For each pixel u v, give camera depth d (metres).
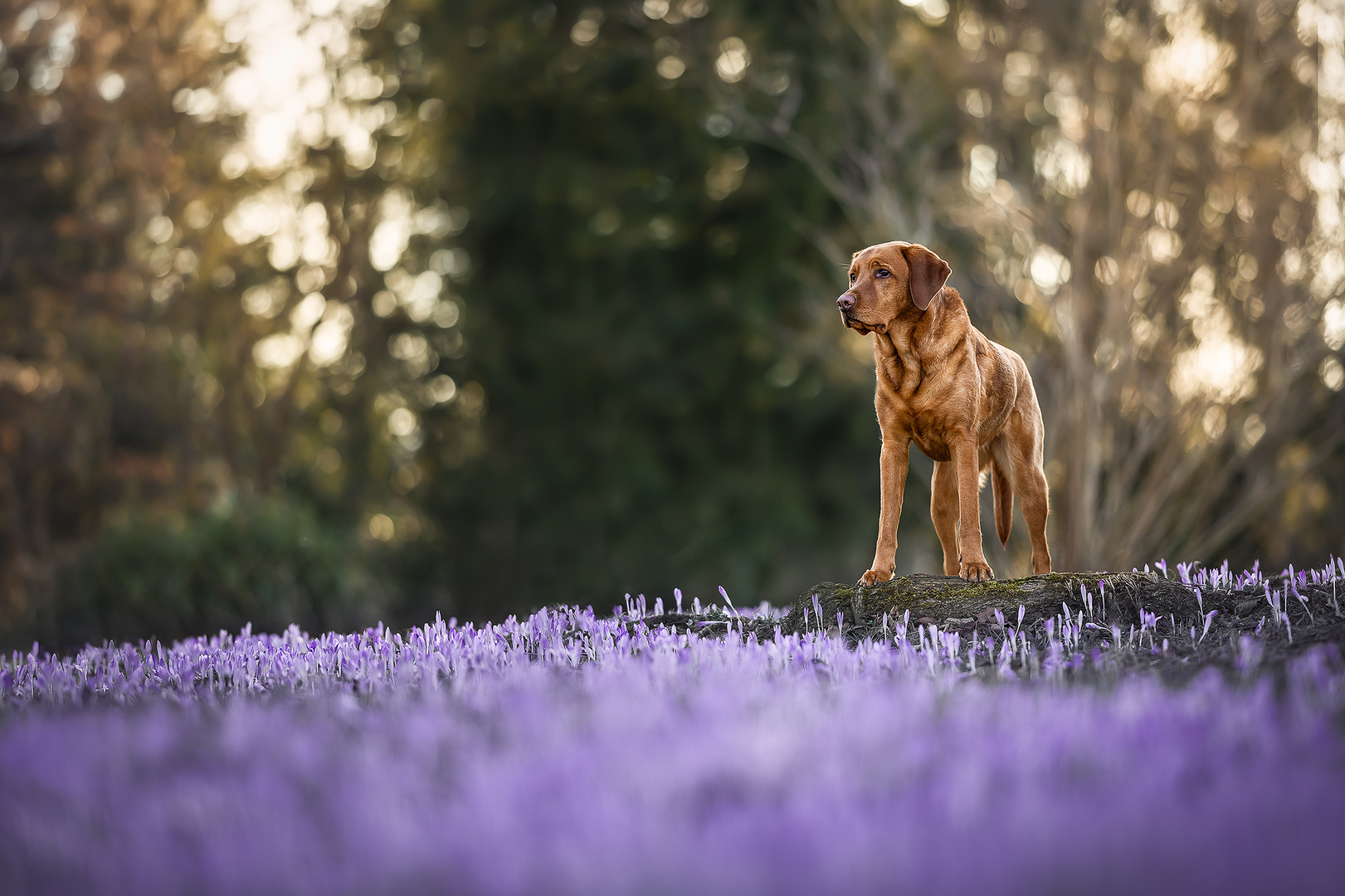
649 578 21.31
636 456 22.64
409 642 6.27
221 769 3.41
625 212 22.55
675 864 2.41
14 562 26.91
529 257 24.41
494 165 23.78
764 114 21.34
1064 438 14.61
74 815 2.95
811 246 22.42
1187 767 3.05
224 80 30.73
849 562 22.50
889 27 19.78
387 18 27.52
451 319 26.97
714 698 3.81
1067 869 2.37
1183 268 15.12
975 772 2.90
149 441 29.27
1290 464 15.91
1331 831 2.54
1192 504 15.05
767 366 22.45
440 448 27.06
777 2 21.59
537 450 23.70
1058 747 3.22
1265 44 15.41
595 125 23.52
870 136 19.62
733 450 23.05
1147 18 15.57
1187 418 14.85
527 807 2.82
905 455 6.40
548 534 22.69
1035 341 15.88
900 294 6.06
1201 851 2.45
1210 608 5.52
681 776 2.99
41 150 26.39
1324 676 3.87
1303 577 5.52
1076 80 15.73
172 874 2.53
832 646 5.06
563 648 5.66
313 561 15.09
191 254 31.39
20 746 3.71
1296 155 14.91
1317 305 14.66
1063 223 15.75
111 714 4.41
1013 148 16.84
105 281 28.53
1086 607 5.55
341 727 3.99
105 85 29.11
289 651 6.09
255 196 31.84
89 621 13.62
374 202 30.67
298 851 2.62
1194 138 15.05
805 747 3.27
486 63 23.53
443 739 3.60
